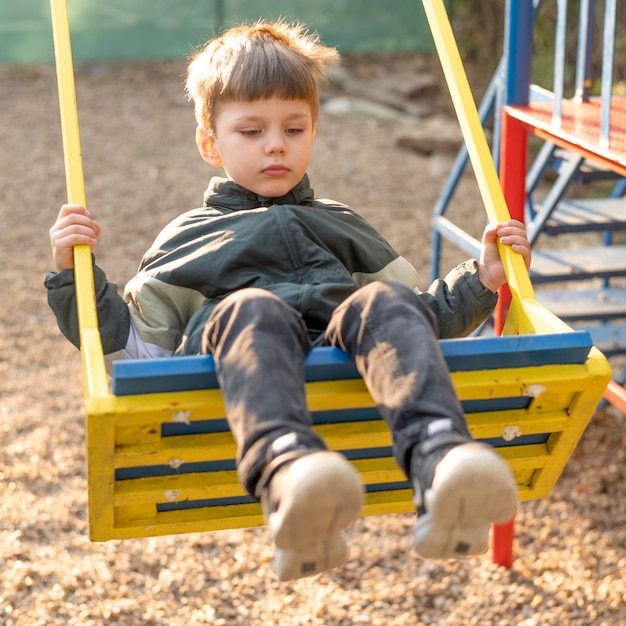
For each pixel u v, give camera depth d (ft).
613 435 16.58
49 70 38.09
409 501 7.59
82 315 6.75
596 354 6.65
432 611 12.41
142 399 5.96
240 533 13.85
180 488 6.76
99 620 11.78
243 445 5.60
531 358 6.45
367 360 6.00
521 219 12.37
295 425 5.59
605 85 9.79
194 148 31.01
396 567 13.26
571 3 34.94
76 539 13.39
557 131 10.68
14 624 11.57
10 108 33.83
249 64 7.79
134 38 39.32
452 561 13.37
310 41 8.58
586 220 14.62
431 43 41.60
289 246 7.69
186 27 39.55
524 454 7.29
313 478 5.16
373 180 29.40
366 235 8.36
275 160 7.82
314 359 6.17
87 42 39.06
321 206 8.52
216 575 12.87
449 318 7.68
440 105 37.47
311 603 12.45
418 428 5.65
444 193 16.94
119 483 6.71
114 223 25.48
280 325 6.02
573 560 13.37
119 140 31.32
